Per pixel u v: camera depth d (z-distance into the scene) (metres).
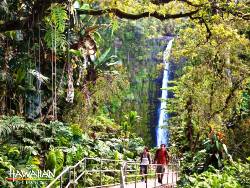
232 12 10.91
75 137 14.51
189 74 17.80
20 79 12.84
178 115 21.89
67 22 14.16
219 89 17.55
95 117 20.44
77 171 12.48
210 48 16.11
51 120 14.11
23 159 10.55
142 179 14.20
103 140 19.44
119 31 39.97
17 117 11.66
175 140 22.25
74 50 14.70
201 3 10.65
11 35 12.38
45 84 14.41
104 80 17.58
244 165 14.63
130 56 40.03
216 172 14.02
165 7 10.77
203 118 17.81
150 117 37.72
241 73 17.56
